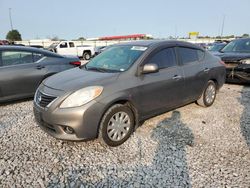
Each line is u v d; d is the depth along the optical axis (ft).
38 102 11.39
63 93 10.51
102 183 8.80
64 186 8.64
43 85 11.97
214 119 15.06
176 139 12.19
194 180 8.91
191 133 12.94
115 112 11.12
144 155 10.67
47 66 18.99
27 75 17.90
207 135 12.73
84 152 10.91
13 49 17.67
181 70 14.44
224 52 26.91
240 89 23.54
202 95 16.74
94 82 10.90
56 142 11.84
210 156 10.57
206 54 17.19
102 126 10.82
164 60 13.67
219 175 9.20
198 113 16.14
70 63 20.45
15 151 10.97
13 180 8.89
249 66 23.03
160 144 11.66
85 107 10.21
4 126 13.79
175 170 9.55
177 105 14.70
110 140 11.16
